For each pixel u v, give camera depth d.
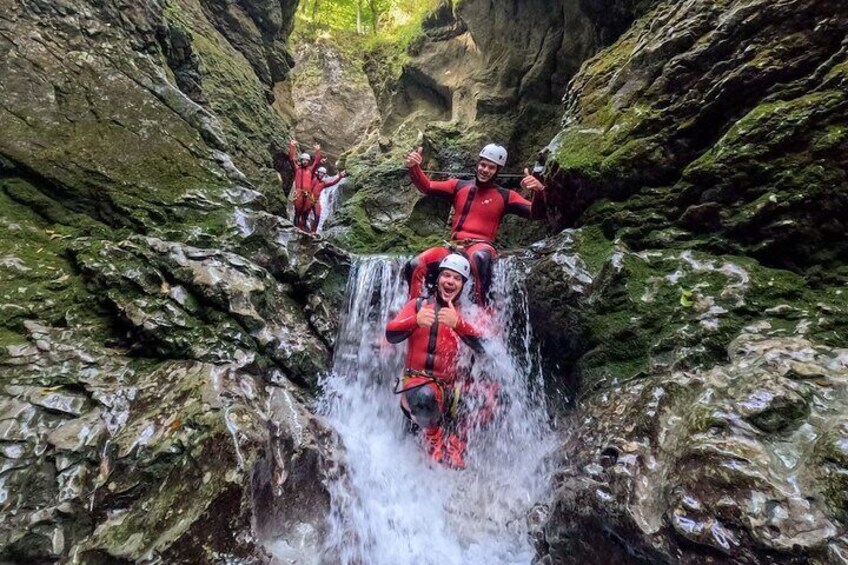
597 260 4.15
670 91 4.28
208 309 3.68
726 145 3.71
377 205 11.47
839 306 3.08
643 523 2.39
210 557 2.42
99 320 3.47
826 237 3.35
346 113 19.25
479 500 3.86
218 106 8.65
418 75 14.38
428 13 14.45
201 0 10.34
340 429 4.00
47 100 4.25
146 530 2.40
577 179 4.61
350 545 3.18
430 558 3.37
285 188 11.65
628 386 3.39
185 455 2.66
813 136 3.37
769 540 1.99
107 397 2.93
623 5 6.87
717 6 4.14
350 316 4.97
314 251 4.80
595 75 5.46
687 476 2.37
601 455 2.92
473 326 4.21
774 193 3.49
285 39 13.71
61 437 2.63
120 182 4.34
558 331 4.17
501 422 4.39
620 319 3.75
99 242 3.84
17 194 3.93
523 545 3.40
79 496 2.46
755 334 3.10
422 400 4.00
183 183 4.68
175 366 3.24
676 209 4.05
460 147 10.98
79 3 4.79
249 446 2.76
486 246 5.02
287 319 4.27
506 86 10.95
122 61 4.89
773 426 2.39
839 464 2.08
